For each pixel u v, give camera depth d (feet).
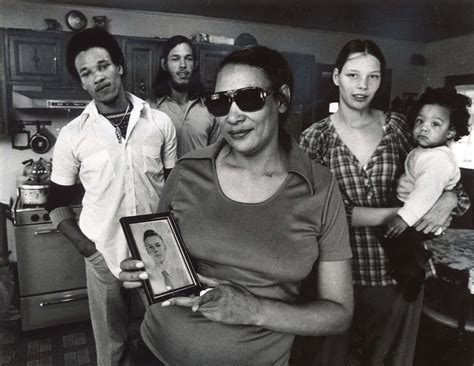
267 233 2.96
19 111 10.28
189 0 10.07
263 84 2.85
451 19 10.45
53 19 9.85
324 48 12.95
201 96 7.88
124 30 11.00
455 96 4.67
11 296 9.16
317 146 4.82
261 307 2.83
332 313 3.02
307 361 5.36
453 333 6.93
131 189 5.76
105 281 5.89
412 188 4.70
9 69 9.05
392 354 4.93
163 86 7.90
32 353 7.68
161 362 3.62
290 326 2.88
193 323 3.14
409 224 4.34
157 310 3.39
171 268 3.05
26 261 8.31
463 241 6.61
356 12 10.43
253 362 3.10
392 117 4.89
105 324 6.07
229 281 3.07
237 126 2.86
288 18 11.36
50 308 8.59
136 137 5.78
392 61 12.82
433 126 4.66
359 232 4.70
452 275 5.28
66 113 10.68
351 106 4.48
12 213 9.44
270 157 3.09
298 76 11.45
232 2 10.09
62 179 6.04
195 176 3.25
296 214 2.99
